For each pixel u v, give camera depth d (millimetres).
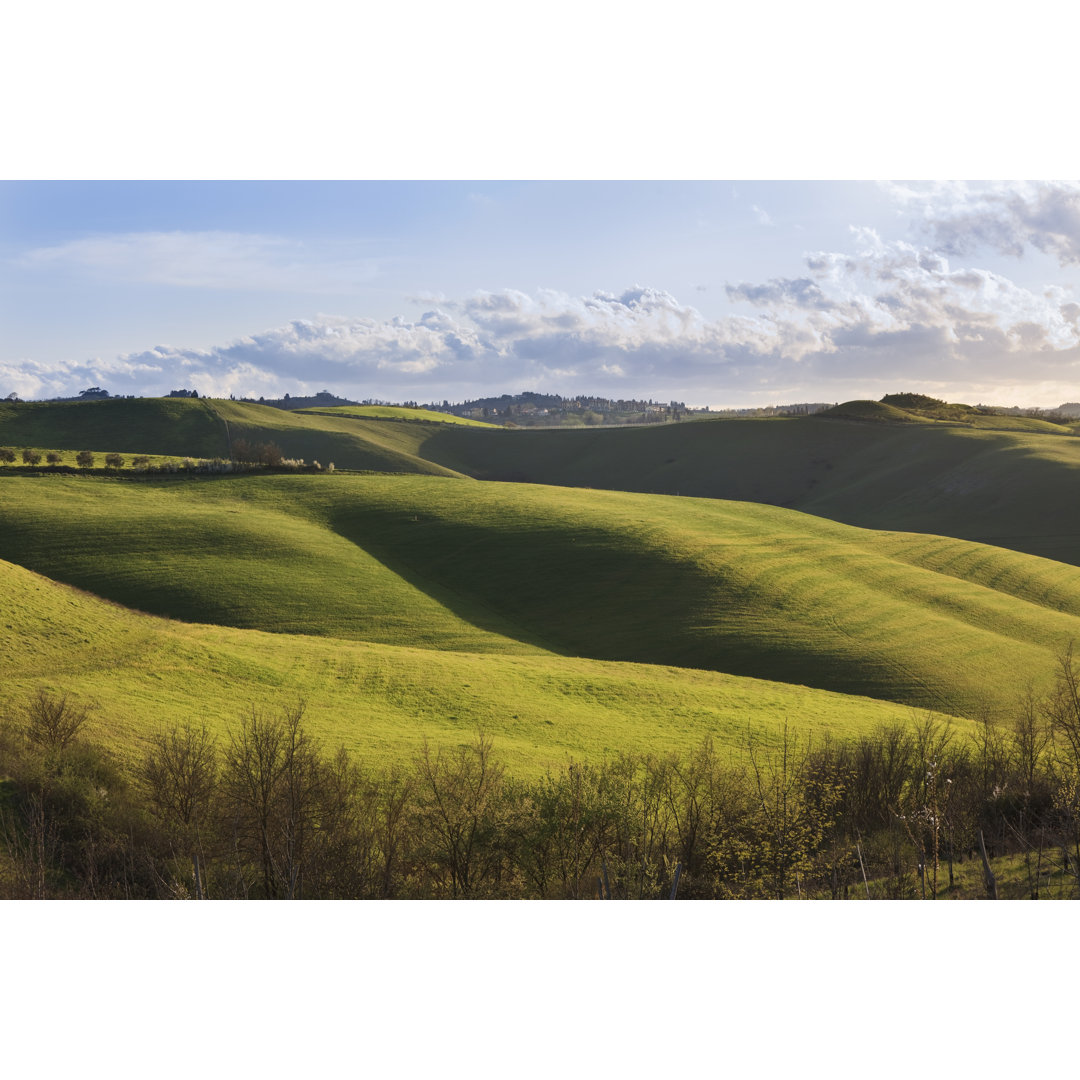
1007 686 51125
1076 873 19125
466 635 57000
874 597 66188
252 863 20547
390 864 19828
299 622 57250
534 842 20938
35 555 65812
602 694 42062
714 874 21562
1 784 21312
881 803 25312
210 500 84875
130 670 37406
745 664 53781
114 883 18500
